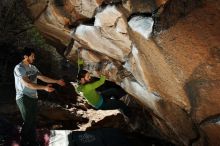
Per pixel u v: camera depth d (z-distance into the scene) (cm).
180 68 310
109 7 356
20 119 595
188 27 277
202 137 366
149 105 471
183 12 279
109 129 599
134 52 383
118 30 379
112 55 461
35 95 456
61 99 802
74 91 865
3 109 619
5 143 479
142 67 387
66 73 1069
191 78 308
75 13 432
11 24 791
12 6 769
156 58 334
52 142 525
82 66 548
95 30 421
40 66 914
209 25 263
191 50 285
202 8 263
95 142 546
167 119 431
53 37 584
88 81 539
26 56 448
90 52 512
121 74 485
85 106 777
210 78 290
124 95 616
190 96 330
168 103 403
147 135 580
